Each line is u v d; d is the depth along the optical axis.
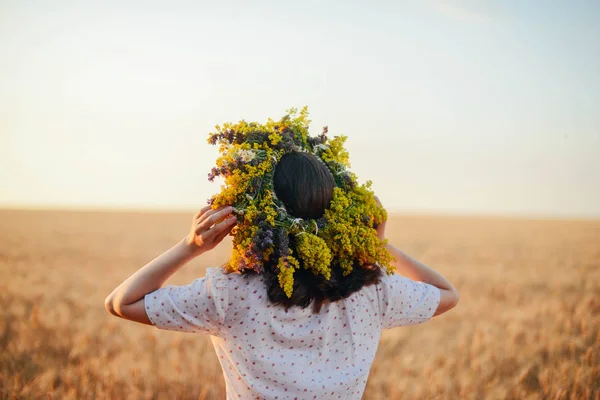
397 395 5.27
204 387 5.14
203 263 18.42
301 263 1.77
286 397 1.71
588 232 55.41
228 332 1.73
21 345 6.84
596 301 11.06
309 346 1.76
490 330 8.41
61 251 25.16
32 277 15.05
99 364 5.98
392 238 39.50
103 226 54.84
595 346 7.05
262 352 1.72
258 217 1.71
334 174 1.94
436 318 9.71
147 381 5.48
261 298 1.71
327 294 1.75
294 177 1.78
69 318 8.93
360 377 1.80
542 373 6.00
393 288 1.88
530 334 8.09
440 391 5.53
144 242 32.78
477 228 64.62
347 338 1.80
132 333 7.52
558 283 15.14
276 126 1.96
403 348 7.45
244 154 1.80
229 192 1.72
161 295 1.70
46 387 5.28
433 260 23.05
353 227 1.79
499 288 13.84
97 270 17.81
